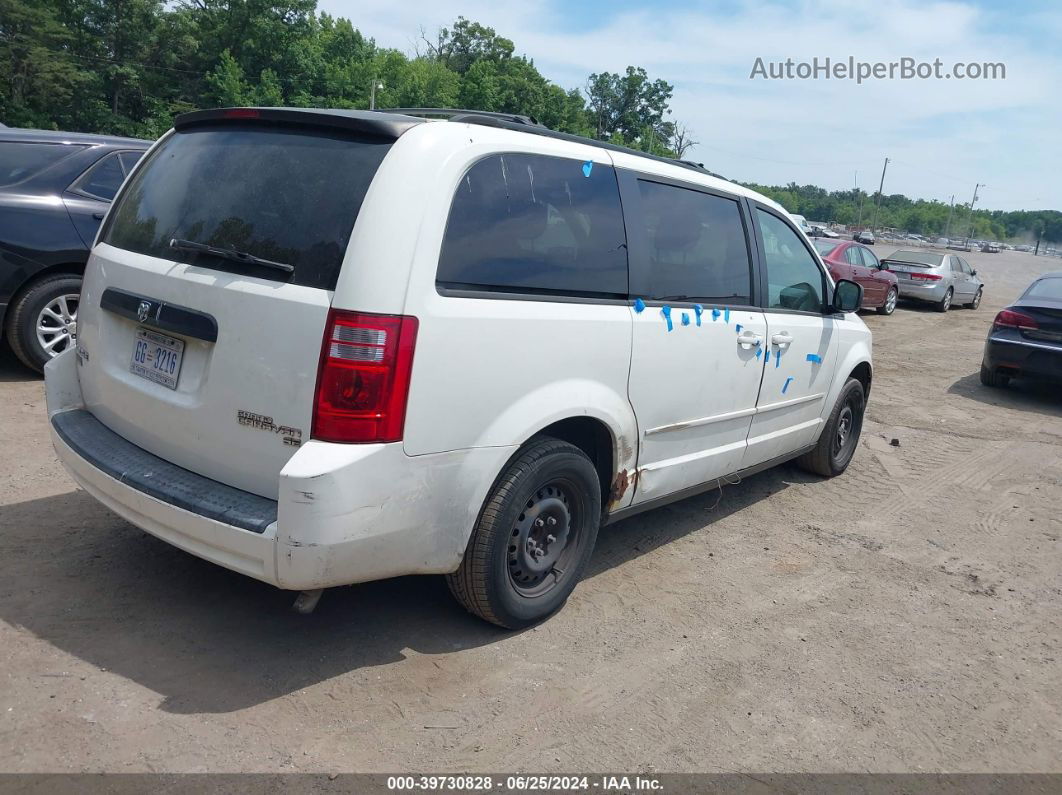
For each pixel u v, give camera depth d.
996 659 3.75
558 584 3.64
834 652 3.67
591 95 99.88
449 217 2.94
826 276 5.53
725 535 4.95
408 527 2.90
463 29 87.75
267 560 2.70
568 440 3.78
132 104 59.56
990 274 49.56
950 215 160.75
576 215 3.48
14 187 6.19
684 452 4.25
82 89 53.66
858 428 6.34
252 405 2.86
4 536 3.89
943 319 18.62
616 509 3.92
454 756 2.73
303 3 61.12
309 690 2.98
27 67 50.16
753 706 3.20
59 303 6.41
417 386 2.81
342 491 2.67
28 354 6.32
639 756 2.83
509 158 3.21
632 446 3.83
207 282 2.97
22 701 2.75
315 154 3.00
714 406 4.36
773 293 4.88
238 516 2.77
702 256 4.23
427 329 2.82
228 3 59.84
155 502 2.95
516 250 3.19
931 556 4.91
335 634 3.37
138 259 3.30
